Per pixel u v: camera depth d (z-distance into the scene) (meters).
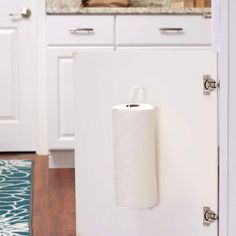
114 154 1.88
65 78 3.55
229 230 1.89
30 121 4.26
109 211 1.97
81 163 1.96
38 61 4.18
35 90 4.24
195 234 1.94
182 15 3.52
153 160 1.87
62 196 3.05
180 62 1.87
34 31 4.20
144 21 3.51
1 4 4.16
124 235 1.98
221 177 1.87
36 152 4.27
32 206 2.86
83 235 2.00
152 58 1.88
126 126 1.82
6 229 2.47
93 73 1.92
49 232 2.46
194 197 1.92
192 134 1.89
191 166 1.91
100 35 3.52
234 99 1.83
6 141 4.27
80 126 1.95
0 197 3.00
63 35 3.51
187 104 1.88
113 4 3.67
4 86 4.21
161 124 1.90
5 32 4.18
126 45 3.54
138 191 1.85
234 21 1.80
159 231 1.96
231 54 1.82
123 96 1.91
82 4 3.86
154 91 1.89
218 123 1.87
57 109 3.58
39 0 4.13
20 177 3.46
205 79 1.86
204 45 3.55
